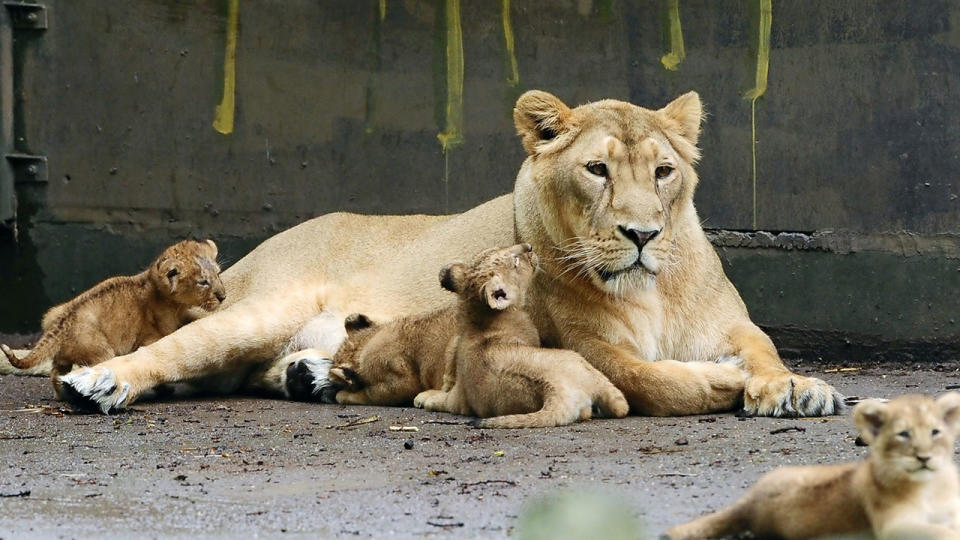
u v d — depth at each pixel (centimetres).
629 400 1072
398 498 762
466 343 1077
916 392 1243
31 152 1584
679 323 1144
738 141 1559
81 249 1588
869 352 1541
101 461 916
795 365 1527
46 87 1577
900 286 1527
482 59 1577
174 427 1080
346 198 1589
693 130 1134
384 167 1587
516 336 1073
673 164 1091
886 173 1527
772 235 1557
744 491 749
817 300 1548
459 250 1312
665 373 1056
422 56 1580
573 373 1028
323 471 859
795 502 611
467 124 1580
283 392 1293
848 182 1538
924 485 584
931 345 1524
